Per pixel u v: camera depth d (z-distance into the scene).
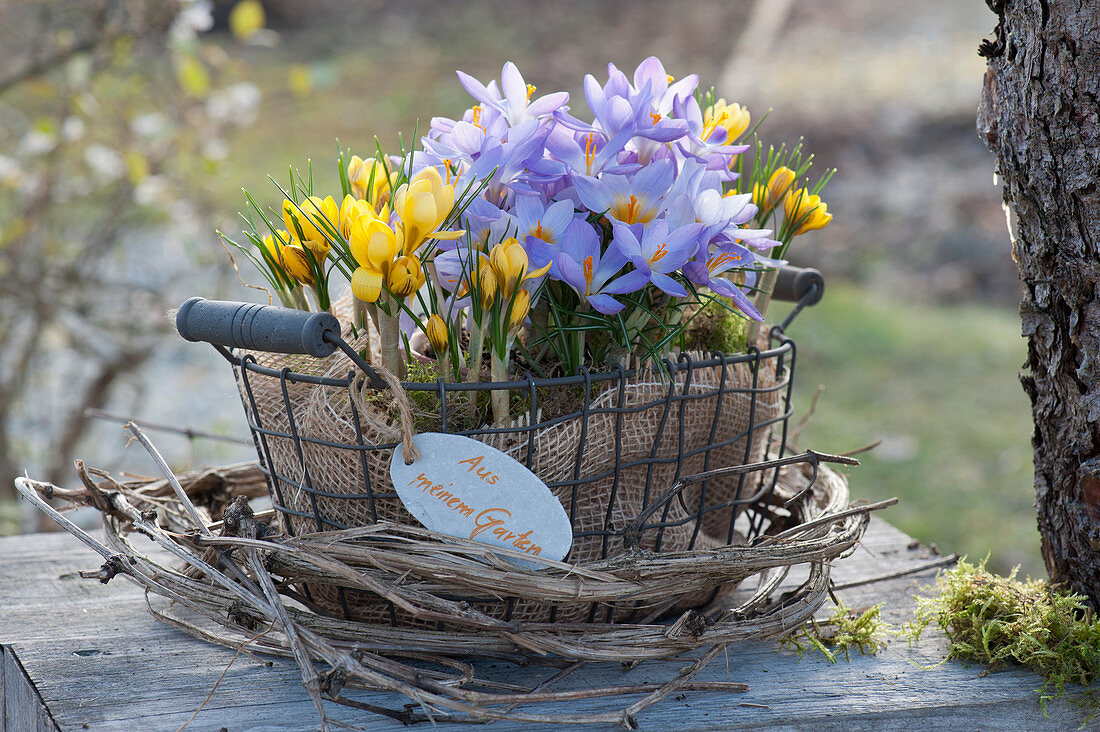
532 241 1.91
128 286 3.81
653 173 1.93
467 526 1.91
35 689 1.94
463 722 1.91
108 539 2.01
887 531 2.22
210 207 3.79
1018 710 1.94
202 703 1.93
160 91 3.99
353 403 1.90
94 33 3.52
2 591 2.08
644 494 1.97
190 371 4.88
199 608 1.97
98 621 2.03
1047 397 2.02
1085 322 1.98
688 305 1.99
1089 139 1.94
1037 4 1.95
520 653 1.95
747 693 1.95
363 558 1.90
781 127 8.85
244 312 1.89
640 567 1.92
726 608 2.04
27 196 3.77
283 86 10.84
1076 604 2.00
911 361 5.88
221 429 4.31
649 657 1.93
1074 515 2.01
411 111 10.29
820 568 2.01
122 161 3.64
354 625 1.93
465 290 1.95
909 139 8.46
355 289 1.87
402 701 1.93
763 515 2.13
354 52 12.24
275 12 13.35
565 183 1.95
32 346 3.69
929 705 1.94
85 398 3.85
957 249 7.21
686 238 1.91
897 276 7.09
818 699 1.95
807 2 12.88
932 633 2.03
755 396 2.03
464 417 1.93
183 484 2.15
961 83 9.31
